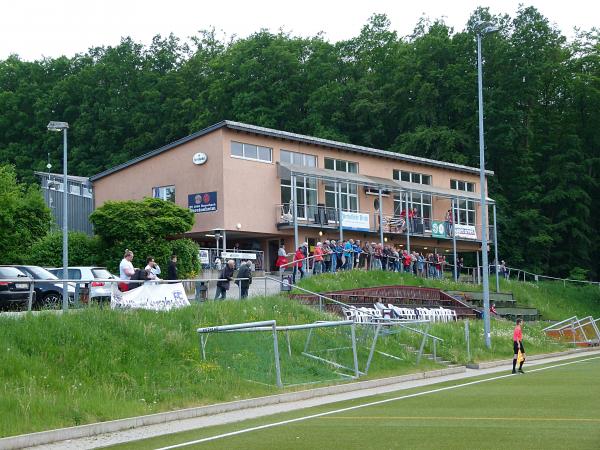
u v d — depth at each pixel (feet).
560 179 260.01
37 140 288.30
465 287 173.47
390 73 281.13
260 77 267.39
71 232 147.13
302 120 265.75
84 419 53.42
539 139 272.51
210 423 55.57
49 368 61.00
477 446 41.27
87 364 63.57
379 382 81.97
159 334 73.05
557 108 276.21
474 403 62.18
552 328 147.33
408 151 252.83
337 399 69.46
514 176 264.72
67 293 77.25
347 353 86.99
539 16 262.26
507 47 257.34
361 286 138.41
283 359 79.36
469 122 259.19
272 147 168.55
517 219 254.06
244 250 159.53
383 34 294.25
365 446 42.39
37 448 46.88
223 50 316.19
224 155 158.71
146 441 47.65
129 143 278.46
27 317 66.54
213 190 159.43
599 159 264.31
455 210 213.46
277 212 167.32
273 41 276.62
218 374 70.28
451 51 269.23
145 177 170.60
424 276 170.71
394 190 185.98
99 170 277.23
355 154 187.32
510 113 253.44
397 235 192.34
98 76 293.43
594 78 260.83
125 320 72.90
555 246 265.75
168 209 142.20
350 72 286.46
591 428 46.85
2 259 135.33
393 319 105.40
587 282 239.50
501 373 94.53
